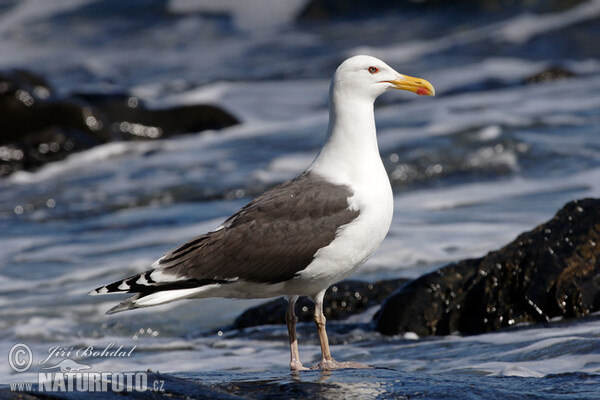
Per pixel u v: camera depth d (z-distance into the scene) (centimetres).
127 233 1634
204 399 609
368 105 820
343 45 4003
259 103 3075
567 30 3684
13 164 2333
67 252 1523
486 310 949
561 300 927
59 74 3894
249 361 905
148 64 4003
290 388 654
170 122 2675
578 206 1001
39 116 2494
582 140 2008
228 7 4812
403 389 643
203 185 1970
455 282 975
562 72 2909
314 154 2178
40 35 4747
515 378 675
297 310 1070
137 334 1075
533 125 2184
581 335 841
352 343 955
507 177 1809
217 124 2709
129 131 2608
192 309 1169
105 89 2920
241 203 1814
